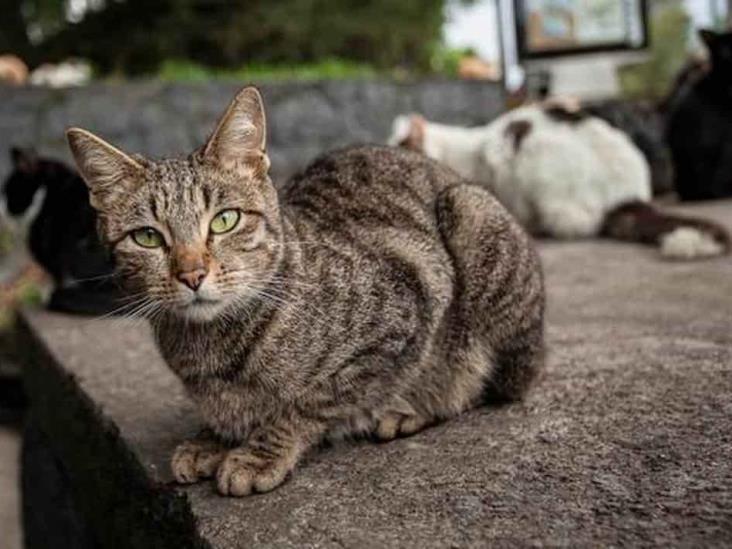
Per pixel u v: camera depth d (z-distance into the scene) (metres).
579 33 1.42
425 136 1.19
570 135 1.11
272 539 0.30
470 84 1.73
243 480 0.34
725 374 0.43
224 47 2.05
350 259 0.38
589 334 0.56
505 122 1.18
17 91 1.36
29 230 0.89
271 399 0.36
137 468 0.39
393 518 0.30
